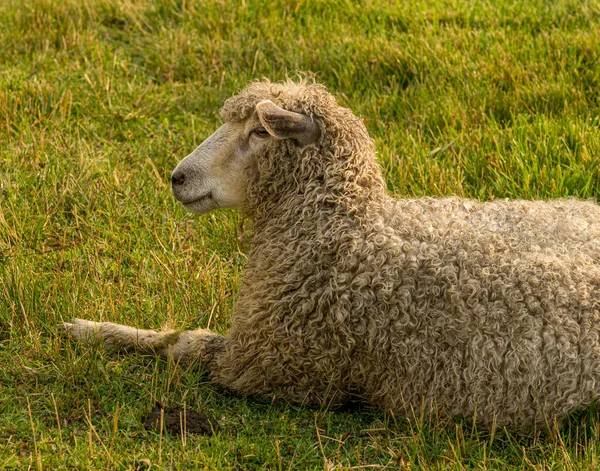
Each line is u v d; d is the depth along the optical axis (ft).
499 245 22.76
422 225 23.34
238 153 24.45
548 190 32.09
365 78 42.09
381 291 22.38
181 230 32.37
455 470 20.88
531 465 20.79
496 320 21.74
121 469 20.56
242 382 24.18
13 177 34.22
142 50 46.29
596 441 21.09
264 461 21.33
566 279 21.90
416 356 22.27
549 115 37.58
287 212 23.98
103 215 32.76
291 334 23.12
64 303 26.96
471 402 21.95
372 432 22.61
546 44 43.14
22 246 30.42
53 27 47.57
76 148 36.47
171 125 39.75
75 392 23.36
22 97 39.58
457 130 37.65
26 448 20.98
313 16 49.16
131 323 27.20
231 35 47.11
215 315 27.50
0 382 23.67
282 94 24.16
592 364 21.30
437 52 43.01
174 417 22.68
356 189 23.72
